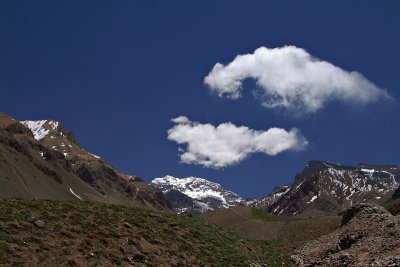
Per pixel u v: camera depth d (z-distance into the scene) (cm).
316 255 6731
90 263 4400
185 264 5103
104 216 5731
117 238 5175
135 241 5238
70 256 4394
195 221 7200
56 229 4922
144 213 6444
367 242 6003
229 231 7425
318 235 11506
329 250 6569
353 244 6231
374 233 6200
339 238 6888
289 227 13712
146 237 5472
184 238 6003
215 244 6231
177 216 7225
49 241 4584
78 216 5478
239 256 6012
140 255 4819
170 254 5275
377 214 6862
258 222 15800
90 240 4891
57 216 5300
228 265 5494
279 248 7431
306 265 6425
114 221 5662
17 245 4272
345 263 5619
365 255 5638
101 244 4897
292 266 6512
